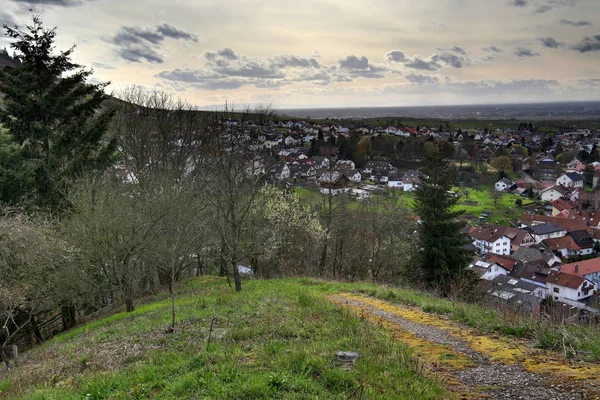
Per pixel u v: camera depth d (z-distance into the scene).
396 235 35.88
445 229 27.92
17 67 24.94
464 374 7.72
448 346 9.55
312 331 10.86
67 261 20.08
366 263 35.84
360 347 9.02
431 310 13.59
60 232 20.59
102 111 27.34
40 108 24.36
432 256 27.89
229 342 10.34
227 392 7.08
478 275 27.64
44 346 17.20
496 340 9.88
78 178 23.33
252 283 22.77
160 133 30.08
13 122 24.09
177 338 11.44
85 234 19.98
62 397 7.99
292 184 56.00
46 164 23.95
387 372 7.62
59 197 23.91
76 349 12.63
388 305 14.88
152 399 7.34
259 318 12.40
